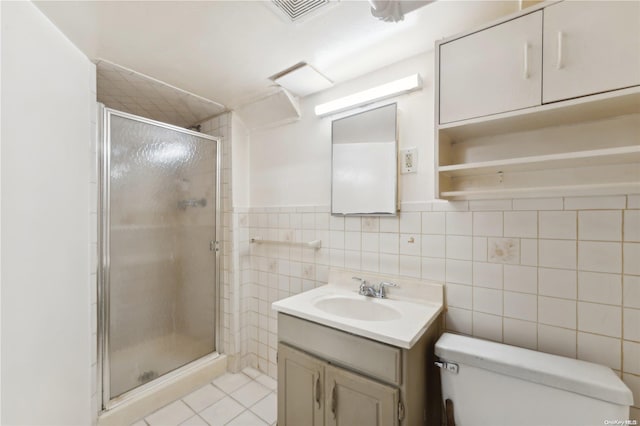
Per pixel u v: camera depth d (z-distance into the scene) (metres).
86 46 1.35
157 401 1.73
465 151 1.30
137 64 1.54
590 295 1.05
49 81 1.11
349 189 1.68
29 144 0.99
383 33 1.28
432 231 1.40
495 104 1.03
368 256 1.62
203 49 1.40
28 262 0.98
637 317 0.97
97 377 1.50
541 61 0.95
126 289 1.67
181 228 1.97
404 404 1.02
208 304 2.15
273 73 1.64
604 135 1.02
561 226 1.10
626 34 0.82
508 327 1.21
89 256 1.43
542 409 0.93
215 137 2.19
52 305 1.13
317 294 1.57
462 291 1.32
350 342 1.15
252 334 2.23
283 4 1.09
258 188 2.22
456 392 1.08
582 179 1.06
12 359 0.90
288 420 1.35
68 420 1.25
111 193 1.59
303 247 1.92
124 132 1.65
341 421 1.16
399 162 1.51
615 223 1.01
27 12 0.98
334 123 1.76
